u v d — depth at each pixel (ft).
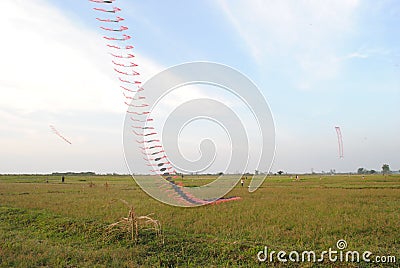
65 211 67.97
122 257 39.42
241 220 59.62
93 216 62.59
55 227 53.31
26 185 151.02
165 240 44.57
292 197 97.50
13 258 38.63
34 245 43.88
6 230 53.78
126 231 48.03
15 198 91.30
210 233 50.60
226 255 39.75
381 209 71.67
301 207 74.59
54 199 89.81
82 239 47.62
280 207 74.90
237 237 47.78
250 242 44.11
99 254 40.24
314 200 87.92
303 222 57.52
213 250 40.98
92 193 109.40
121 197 95.96
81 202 82.94
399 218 59.93
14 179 221.46
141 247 42.75
